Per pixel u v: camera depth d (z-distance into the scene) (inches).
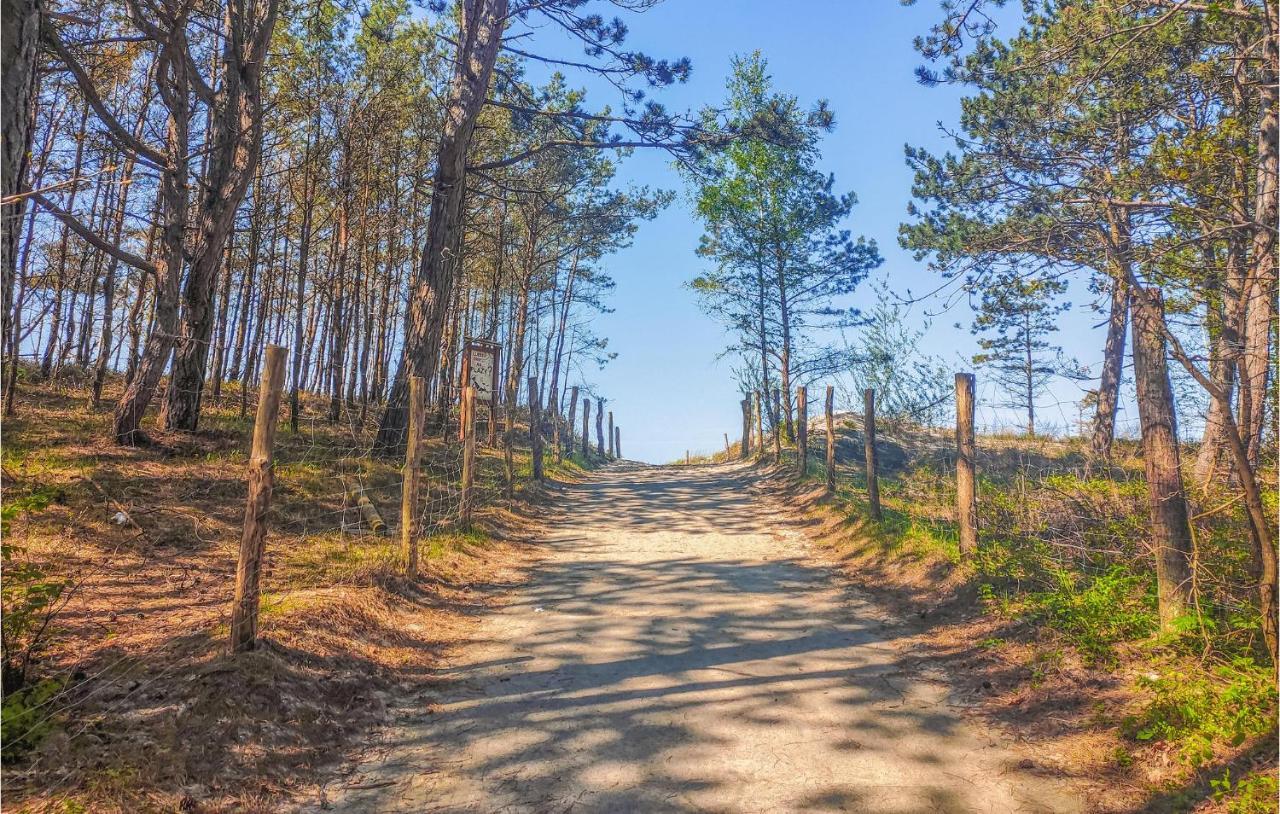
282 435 561.9
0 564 165.9
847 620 293.1
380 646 241.1
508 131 870.4
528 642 265.6
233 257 742.5
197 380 484.1
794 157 910.4
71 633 200.7
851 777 166.9
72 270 641.6
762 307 973.8
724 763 173.8
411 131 816.9
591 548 438.9
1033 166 315.9
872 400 443.5
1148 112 352.5
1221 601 219.0
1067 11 363.9
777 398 821.2
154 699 167.6
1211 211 237.3
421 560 339.0
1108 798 154.8
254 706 175.2
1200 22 348.2
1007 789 161.0
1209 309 249.1
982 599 280.4
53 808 128.4
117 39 412.5
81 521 295.0
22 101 156.2
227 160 483.5
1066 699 199.5
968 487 320.2
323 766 169.3
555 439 965.2
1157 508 219.0
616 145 630.5
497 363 767.7
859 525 428.8
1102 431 430.0
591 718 199.6
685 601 321.1
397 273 917.2
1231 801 141.7
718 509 582.9
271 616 225.9
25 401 535.8
